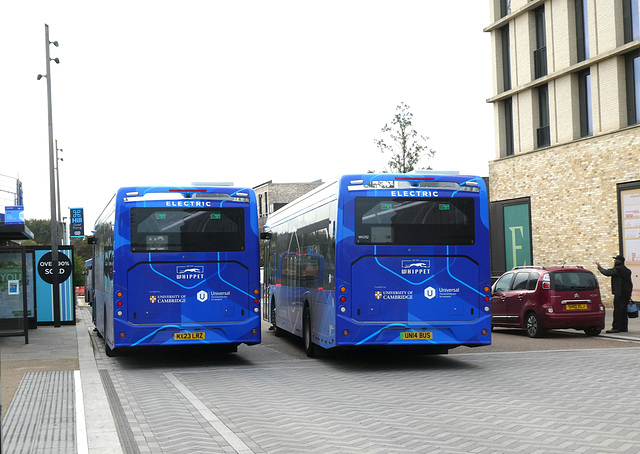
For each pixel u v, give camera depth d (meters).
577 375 11.09
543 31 30.41
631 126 25.14
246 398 9.54
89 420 8.12
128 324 12.88
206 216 13.27
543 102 30.48
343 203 12.20
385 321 12.18
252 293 13.36
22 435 7.41
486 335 12.37
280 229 19.00
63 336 20.98
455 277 12.35
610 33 26.30
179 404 9.15
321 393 9.88
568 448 6.32
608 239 26.34
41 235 98.81
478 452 6.27
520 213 31.39
